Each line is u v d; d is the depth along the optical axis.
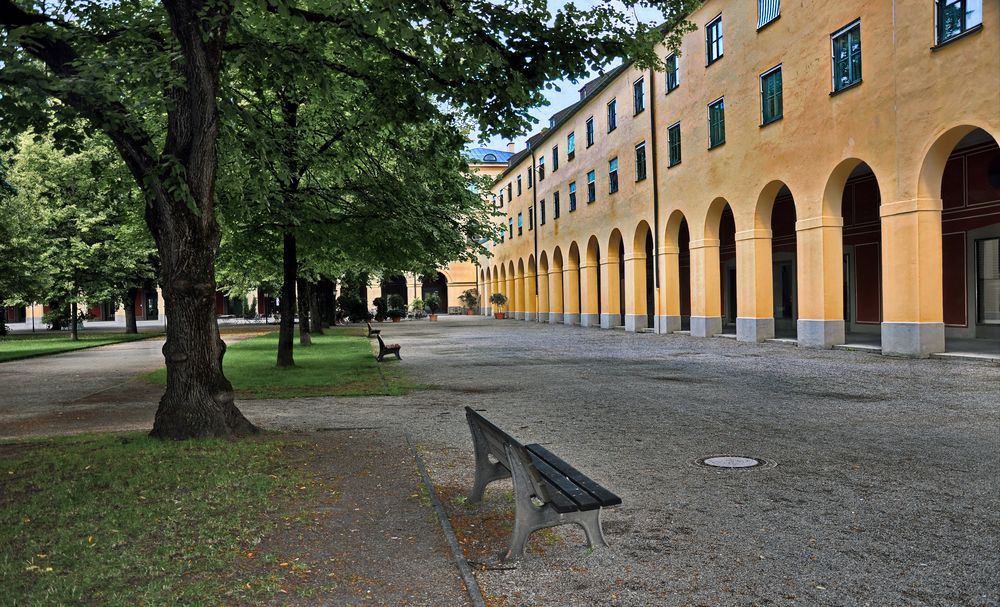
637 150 30.61
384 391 12.38
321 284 34.66
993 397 10.25
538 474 4.02
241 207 12.76
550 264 45.28
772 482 5.89
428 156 11.68
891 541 4.41
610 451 7.25
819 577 3.86
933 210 15.27
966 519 4.82
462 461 6.89
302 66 8.85
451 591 3.63
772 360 16.48
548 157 45.59
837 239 18.47
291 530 4.58
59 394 13.11
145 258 33.09
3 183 23.45
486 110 9.24
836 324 18.66
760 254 21.58
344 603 3.46
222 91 8.41
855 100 16.98
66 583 3.66
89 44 7.95
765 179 20.91
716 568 4.02
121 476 5.88
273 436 7.89
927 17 14.77
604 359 18.30
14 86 6.41
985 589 3.67
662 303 28.44
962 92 13.98
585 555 4.27
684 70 25.95
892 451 7.01
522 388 12.77
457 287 77.25
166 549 4.18
